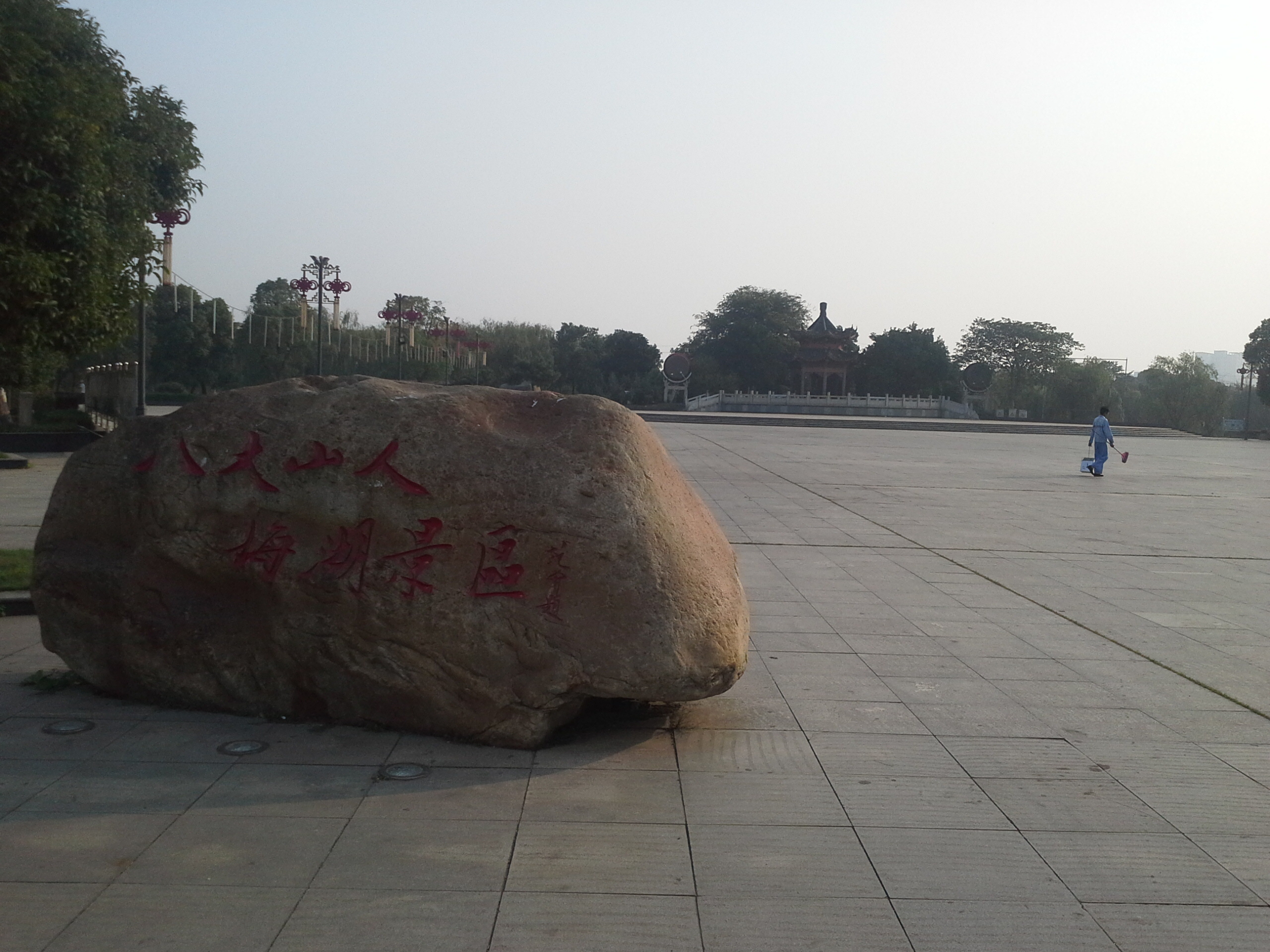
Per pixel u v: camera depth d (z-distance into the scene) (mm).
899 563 10555
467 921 3416
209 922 3369
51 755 4789
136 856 3812
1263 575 10477
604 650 4848
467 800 4391
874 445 33594
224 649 5355
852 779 4746
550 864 3836
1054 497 17766
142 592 5461
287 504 5188
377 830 4074
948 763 4984
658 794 4520
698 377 77562
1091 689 6262
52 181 9344
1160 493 18906
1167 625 8047
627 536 4914
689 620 4914
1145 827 4309
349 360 50469
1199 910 3641
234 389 5617
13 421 23500
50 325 9828
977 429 50250
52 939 3246
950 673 6551
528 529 4930
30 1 10109
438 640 4969
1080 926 3508
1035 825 4305
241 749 4914
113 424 25547
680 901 3592
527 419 5359
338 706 5250
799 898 3643
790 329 81500
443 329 60344
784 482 18969
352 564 5086
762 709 5730
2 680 5945
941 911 3582
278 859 3811
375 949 3246
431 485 5008
